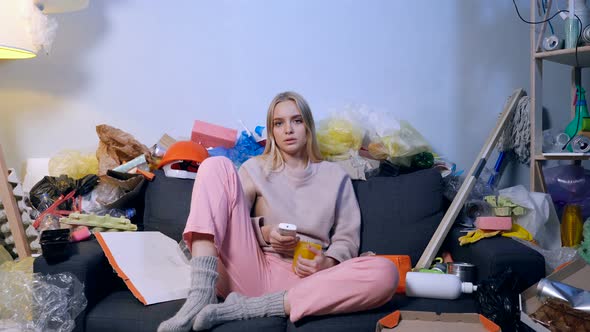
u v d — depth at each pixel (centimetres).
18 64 265
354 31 264
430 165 242
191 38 264
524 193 220
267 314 160
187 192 219
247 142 246
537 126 240
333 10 263
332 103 265
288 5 263
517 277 173
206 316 152
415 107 267
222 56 264
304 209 205
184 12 263
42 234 169
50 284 167
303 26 264
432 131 268
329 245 208
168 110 266
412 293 177
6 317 179
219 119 266
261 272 184
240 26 263
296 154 215
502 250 178
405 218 218
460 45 266
